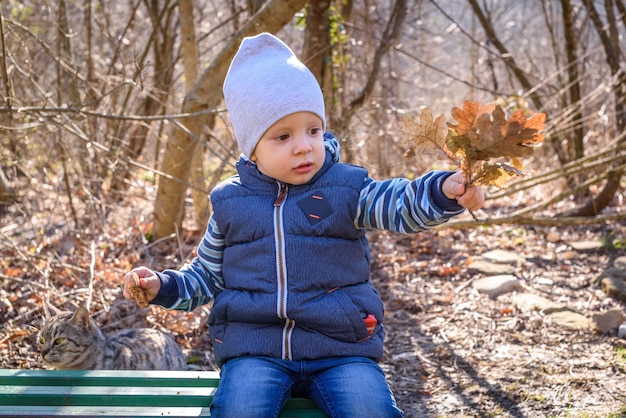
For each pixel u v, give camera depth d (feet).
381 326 8.05
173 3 27.02
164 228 19.90
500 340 14.84
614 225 23.20
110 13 31.07
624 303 16.69
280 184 7.96
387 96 27.78
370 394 7.08
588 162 25.89
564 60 32.63
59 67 22.56
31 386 8.00
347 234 7.75
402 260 20.26
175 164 19.13
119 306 15.94
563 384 12.59
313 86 7.92
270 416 7.09
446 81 39.40
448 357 14.11
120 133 25.93
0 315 15.52
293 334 7.57
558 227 23.35
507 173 6.57
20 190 24.93
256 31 17.35
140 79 16.29
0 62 19.57
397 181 7.59
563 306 16.31
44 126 18.48
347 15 24.93
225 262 8.07
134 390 7.89
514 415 11.56
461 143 6.48
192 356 14.11
